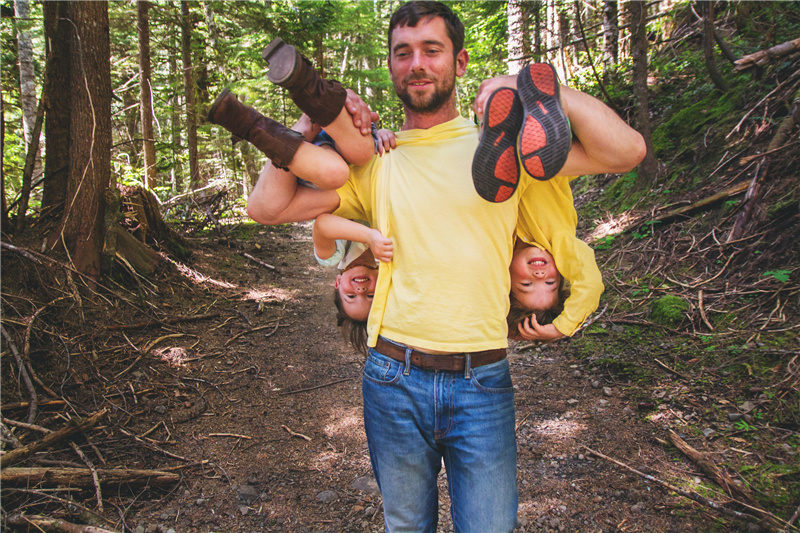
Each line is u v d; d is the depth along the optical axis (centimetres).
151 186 1033
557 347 438
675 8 945
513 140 144
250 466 302
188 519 256
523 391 377
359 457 311
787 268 409
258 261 734
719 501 249
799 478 253
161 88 1382
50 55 509
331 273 740
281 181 167
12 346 345
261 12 1238
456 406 159
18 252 430
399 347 164
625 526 241
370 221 183
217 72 1502
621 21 1052
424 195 161
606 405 342
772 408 303
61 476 257
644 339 413
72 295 432
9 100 1118
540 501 262
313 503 270
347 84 1859
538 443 311
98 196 487
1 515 228
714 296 428
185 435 330
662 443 295
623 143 152
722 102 642
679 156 638
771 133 538
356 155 164
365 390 171
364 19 1673
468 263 158
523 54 893
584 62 1040
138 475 273
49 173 520
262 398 384
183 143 1639
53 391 342
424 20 161
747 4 745
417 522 167
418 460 164
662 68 825
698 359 367
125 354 409
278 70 142
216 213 1022
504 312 166
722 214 511
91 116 475
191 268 630
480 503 155
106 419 331
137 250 551
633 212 623
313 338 502
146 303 493
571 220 179
